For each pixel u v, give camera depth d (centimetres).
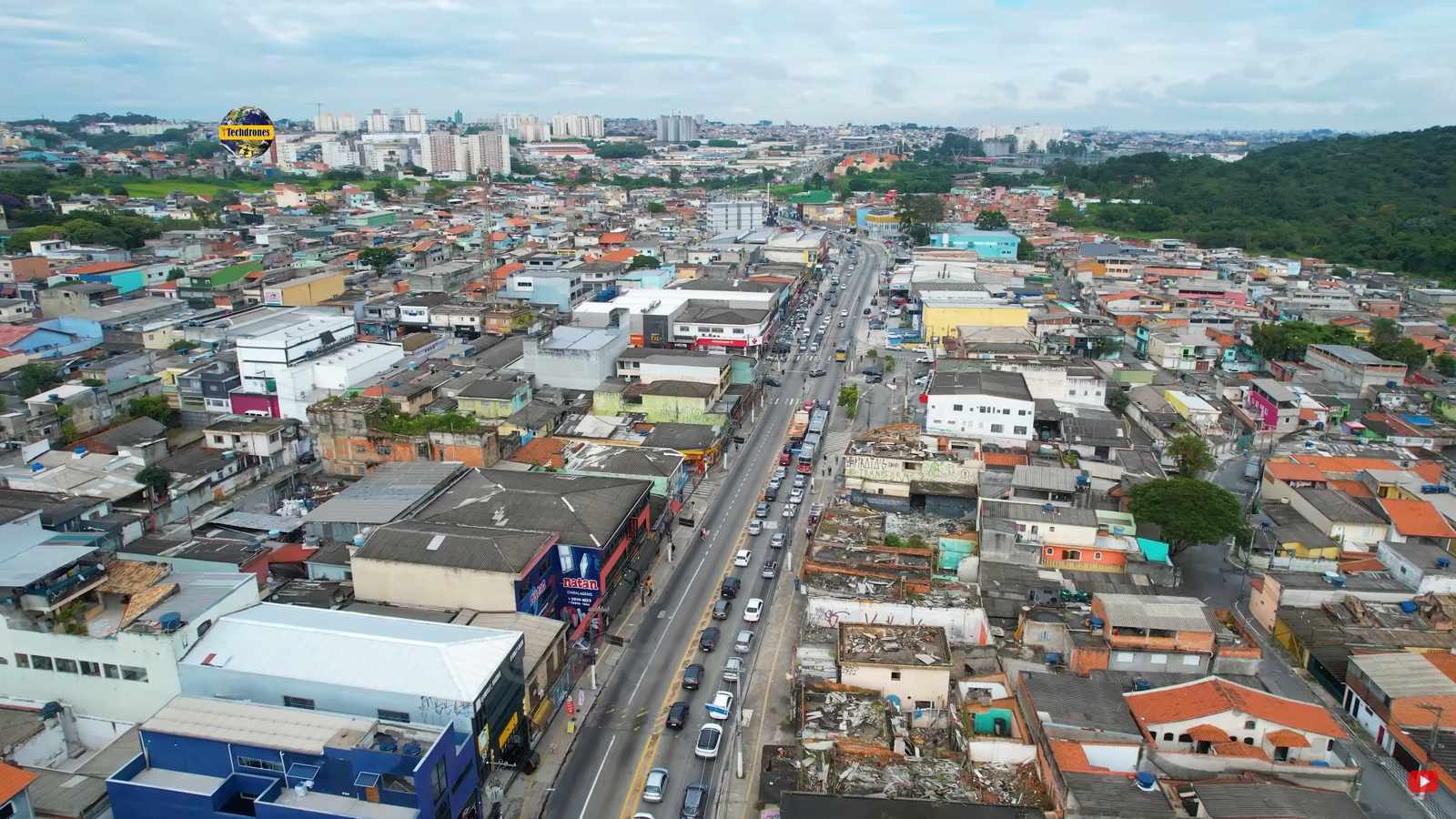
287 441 12412
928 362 18025
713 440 12862
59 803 5847
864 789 6041
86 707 6988
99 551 7850
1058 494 10456
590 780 6781
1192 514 9550
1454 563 9194
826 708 6900
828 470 12838
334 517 9606
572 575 8650
